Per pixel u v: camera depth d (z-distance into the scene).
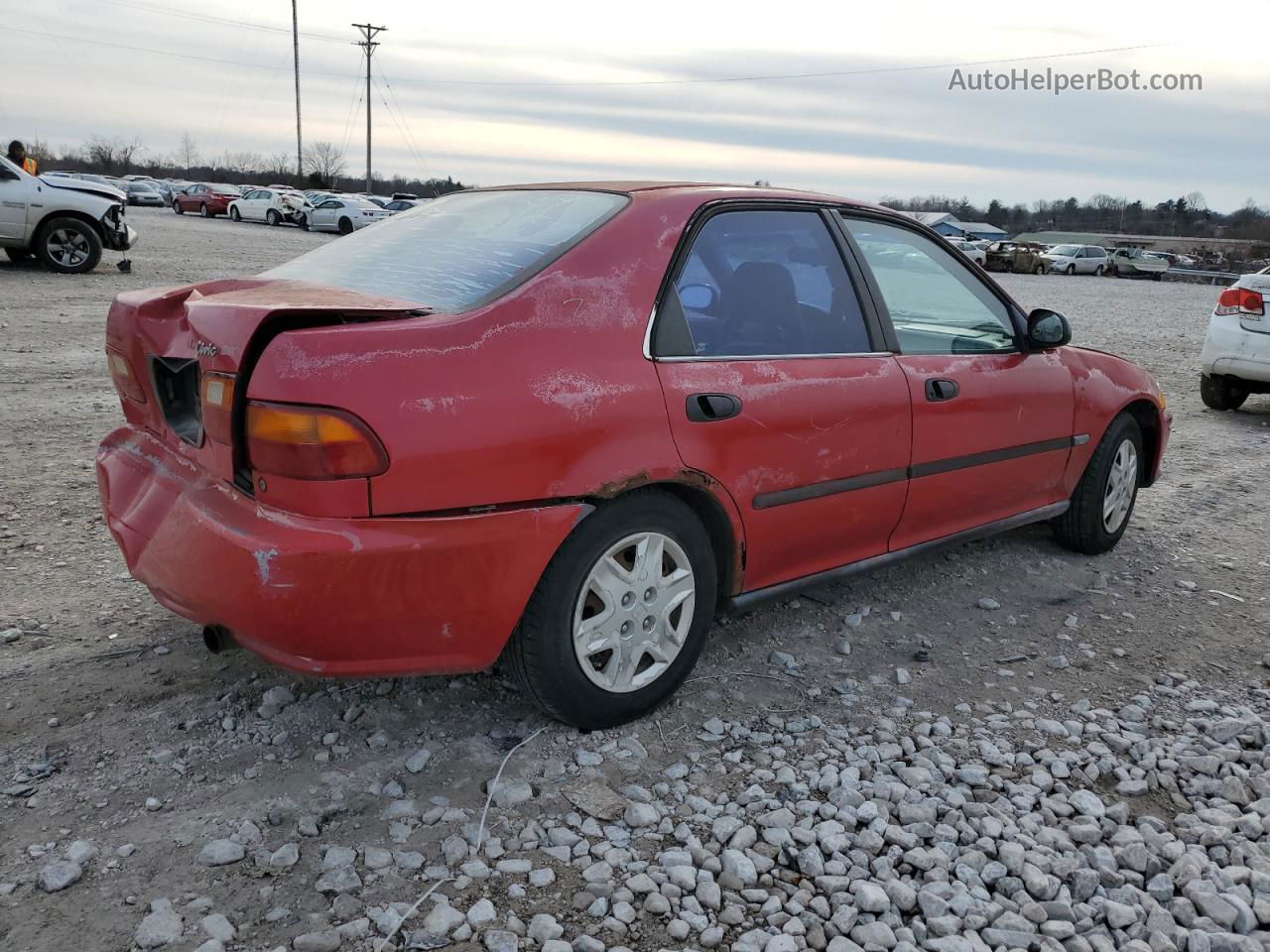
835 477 3.38
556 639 2.75
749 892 2.34
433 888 2.30
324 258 3.36
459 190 3.78
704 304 3.10
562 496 2.64
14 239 14.34
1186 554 4.92
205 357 2.52
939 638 3.83
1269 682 3.56
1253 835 2.63
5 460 5.50
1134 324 18.06
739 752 2.93
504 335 2.60
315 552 2.34
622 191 3.19
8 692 3.06
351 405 2.34
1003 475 4.11
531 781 2.72
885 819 2.62
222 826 2.47
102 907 2.19
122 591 3.86
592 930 2.20
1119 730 3.17
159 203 51.41
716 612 3.30
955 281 4.01
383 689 3.17
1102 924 2.31
